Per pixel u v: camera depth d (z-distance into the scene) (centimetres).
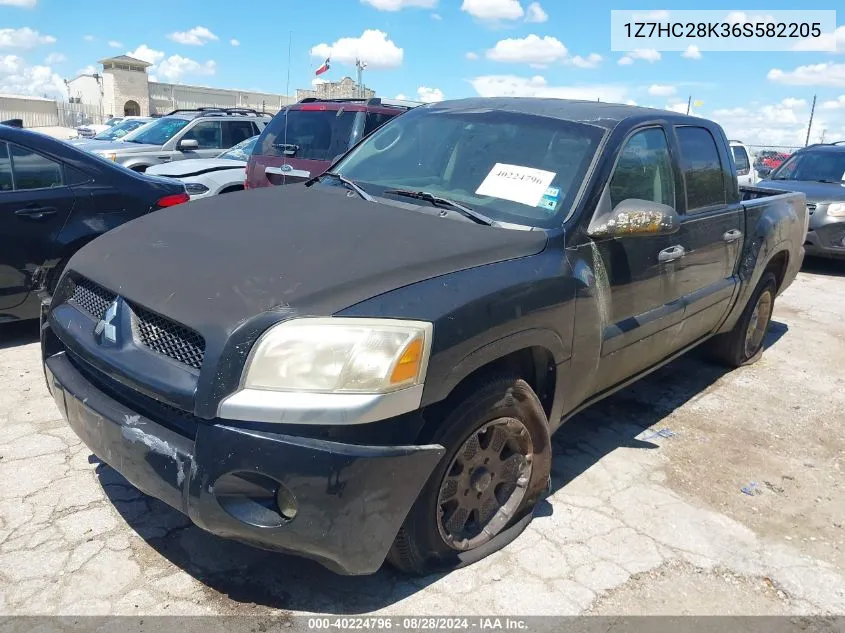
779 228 503
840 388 520
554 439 404
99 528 288
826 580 293
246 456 213
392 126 406
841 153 1039
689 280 397
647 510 334
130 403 248
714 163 432
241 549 280
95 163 521
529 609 260
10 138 482
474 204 323
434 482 249
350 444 220
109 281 265
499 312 256
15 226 479
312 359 217
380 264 250
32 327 540
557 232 300
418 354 228
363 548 226
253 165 787
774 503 351
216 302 231
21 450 345
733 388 507
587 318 306
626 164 345
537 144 342
